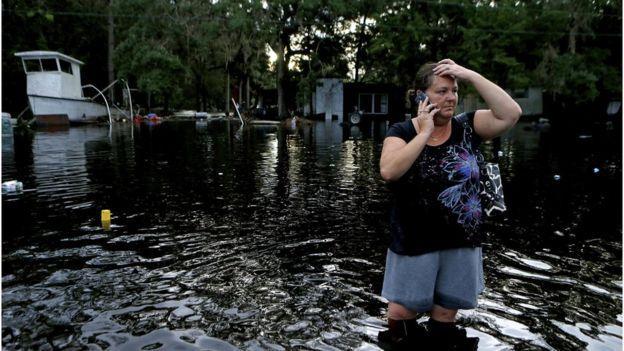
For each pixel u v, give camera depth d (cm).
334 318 326
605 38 3066
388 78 3769
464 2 3134
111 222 580
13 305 346
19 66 2948
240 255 457
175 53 3919
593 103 3219
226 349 286
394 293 286
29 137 1922
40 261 439
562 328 314
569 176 958
